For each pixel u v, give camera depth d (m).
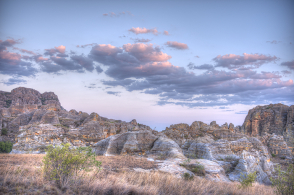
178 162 30.20
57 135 48.91
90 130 62.53
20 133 47.34
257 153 51.53
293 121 132.75
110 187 9.96
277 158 74.75
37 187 8.64
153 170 22.39
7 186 8.27
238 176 31.30
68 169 10.01
